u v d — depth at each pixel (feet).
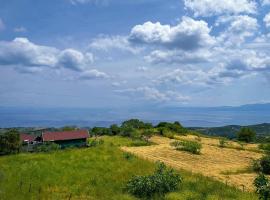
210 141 259.19
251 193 91.35
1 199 80.38
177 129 310.86
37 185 95.71
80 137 227.61
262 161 142.31
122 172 112.06
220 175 127.34
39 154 149.28
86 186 95.76
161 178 89.86
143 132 276.21
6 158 138.10
